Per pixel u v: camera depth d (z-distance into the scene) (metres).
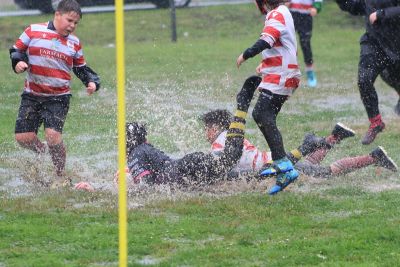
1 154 19.73
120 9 11.29
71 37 17.05
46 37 16.84
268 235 13.84
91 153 19.92
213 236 13.89
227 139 16.42
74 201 16.06
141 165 16.58
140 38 43.22
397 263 12.46
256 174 16.61
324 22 47.84
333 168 17.31
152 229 14.12
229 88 28.84
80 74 17.25
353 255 12.87
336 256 12.87
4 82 30.52
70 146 20.53
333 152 19.86
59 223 14.56
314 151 17.44
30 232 13.99
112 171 18.30
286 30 15.75
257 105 15.91
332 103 27.05
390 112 25.55
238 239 13.58
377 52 19.94
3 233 13.98
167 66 34.09
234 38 43.28
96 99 26.80
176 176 16.48
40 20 45.06
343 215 15.01
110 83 29.92
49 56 16.84
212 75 31.84
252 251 13.03
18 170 18.33
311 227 14.27
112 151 20.12
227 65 34.47
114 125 22.97
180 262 12.61
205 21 46.62
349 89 29.69
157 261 12.74
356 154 19.72
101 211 15.17
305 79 32.12
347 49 40.22
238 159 16.39
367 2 19.94
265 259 12.76
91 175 18.00
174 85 29.39
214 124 16.97
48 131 17.02
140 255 13.03
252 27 45.69
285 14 15.87
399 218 14.70
